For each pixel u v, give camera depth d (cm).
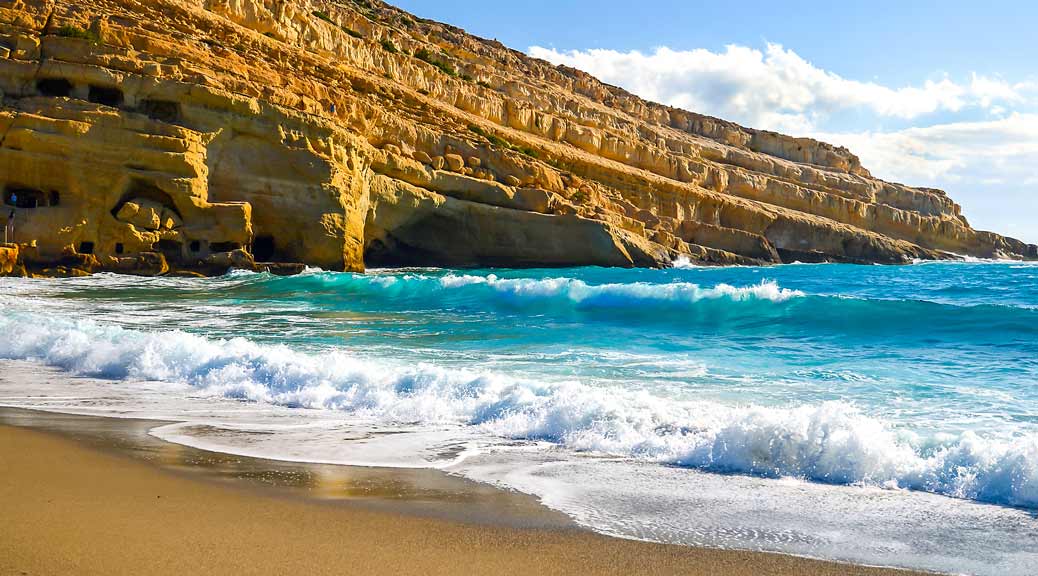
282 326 1858
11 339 1459
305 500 589
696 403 980
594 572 458
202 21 4228
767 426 744
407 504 586
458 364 1305
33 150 3191
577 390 970
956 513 589
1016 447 672
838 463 692
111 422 883
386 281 2683
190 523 522
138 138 3306
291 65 4481
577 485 652
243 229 3453
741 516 576
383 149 4391
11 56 3384
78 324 1569
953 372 1221
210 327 1823
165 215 3356
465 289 2455
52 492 588
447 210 4509
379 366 1152
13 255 3100
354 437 826
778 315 1875
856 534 541
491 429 862
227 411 959
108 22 3734
